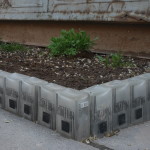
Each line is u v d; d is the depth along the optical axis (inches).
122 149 82.4
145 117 100.6
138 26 147.3
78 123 85.7
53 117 92.0
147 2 137.9
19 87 101.6
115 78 112.2
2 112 105.7
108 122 91.0
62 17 170.1
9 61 141.6
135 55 149.4
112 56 136.9
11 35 210.4
